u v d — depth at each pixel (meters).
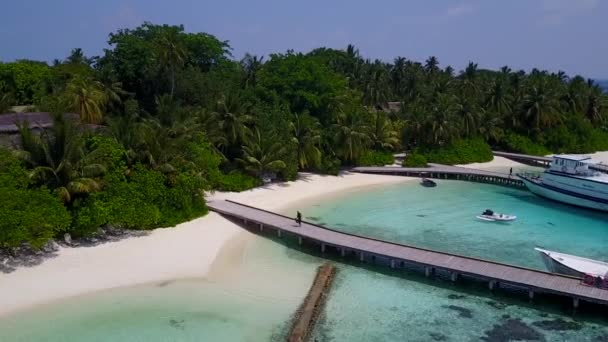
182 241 34.53
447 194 56.12
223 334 23.22
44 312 24.14
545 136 89.12
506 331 24.70
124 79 62.66
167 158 38.12
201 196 40.72
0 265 28.16
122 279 28.14
